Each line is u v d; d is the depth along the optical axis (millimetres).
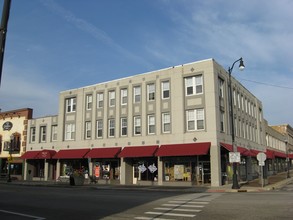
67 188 30109
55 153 43312
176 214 11938
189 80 33781
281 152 68375
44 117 46375
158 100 35188
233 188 26719
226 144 33344
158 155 33000
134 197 18578
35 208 14375
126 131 37312
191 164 32594
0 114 51688
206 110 32094
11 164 48844
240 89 41812
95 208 13969
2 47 8047
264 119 54625
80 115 41812
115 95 38875
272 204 13906
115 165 38062
